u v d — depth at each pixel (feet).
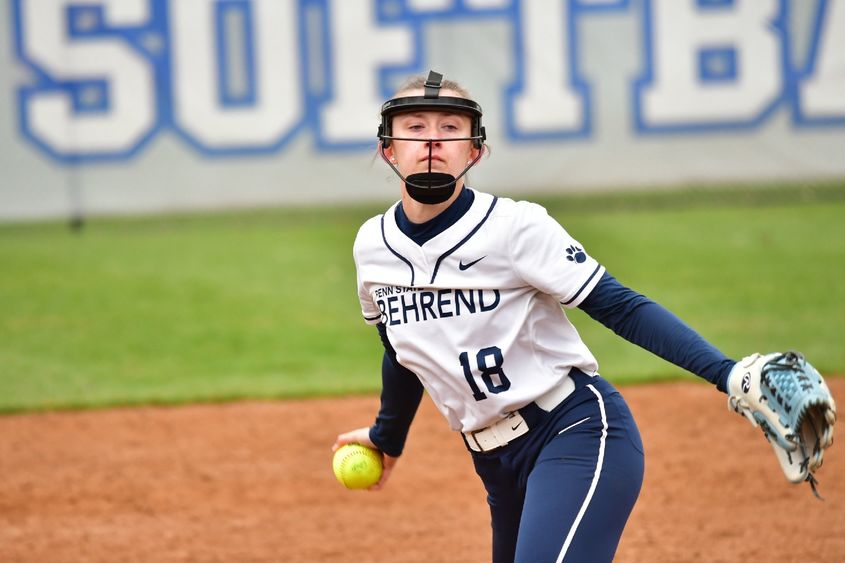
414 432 82.53
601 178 154.61
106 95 156.04
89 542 61.82
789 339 102.01
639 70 152.66
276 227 162.40
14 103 156.15
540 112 153.69
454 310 34.47
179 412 89.45
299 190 156.97
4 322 118.83
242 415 88.02
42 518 66.28
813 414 30.07
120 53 155.33
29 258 147.95
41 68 155.43
